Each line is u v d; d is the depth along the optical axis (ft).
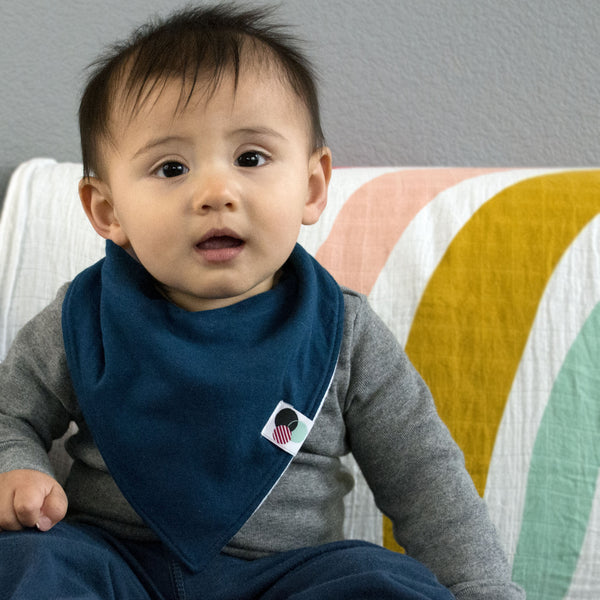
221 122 2.21
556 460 2.89
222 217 2.17
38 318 2.63
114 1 3.89
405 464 2.52
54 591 1.75
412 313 3.09
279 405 2.35
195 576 2.25
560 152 3.97
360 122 3.97
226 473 2.29
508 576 2.34
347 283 3.15
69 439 2.62
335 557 2.06
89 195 2.53
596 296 3.04
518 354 3.01
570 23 3.90
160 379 2.31
